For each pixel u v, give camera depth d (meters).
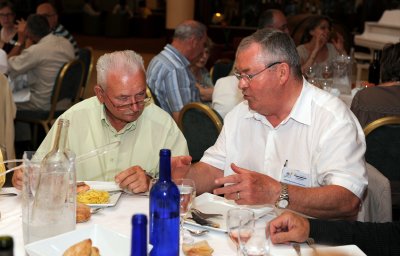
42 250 1.42
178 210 1.41
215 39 10.62
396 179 3.25
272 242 1.63
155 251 1.41
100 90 2.27
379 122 3.08
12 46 6.09
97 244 1.49
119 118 2.27
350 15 10.42
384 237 1.73
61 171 1.56
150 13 17.55
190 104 3.36
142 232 1.04
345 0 10.40
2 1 6.11
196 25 4.07
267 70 2.10
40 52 5.07
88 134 2.39
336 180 2.02
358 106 3.33
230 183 1.96
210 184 2.35
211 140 3.37
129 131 2.41
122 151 2.40
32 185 1.56
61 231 1.56
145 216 1.05
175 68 3.98
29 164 1.58
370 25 7.33
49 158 1.58
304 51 5.42
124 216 1.83
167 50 4.02
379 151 3.20
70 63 5.01
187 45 4.07
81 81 5.31
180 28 4.07
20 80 5.21
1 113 3.83
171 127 2.48
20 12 17.17
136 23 17.30
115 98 2.19
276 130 2.26
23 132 5.34
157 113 2.48
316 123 2.17
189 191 1.65
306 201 1.89
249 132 2.34
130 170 2.04
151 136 2.43
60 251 1.44
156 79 4.00
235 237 1.47
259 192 1.84
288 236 1.62
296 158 2.21
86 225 1.74
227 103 3.67
